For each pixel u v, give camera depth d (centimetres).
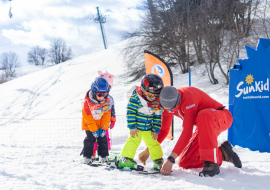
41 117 1448
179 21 1558
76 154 493
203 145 268
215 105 297
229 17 1369
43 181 217
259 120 448
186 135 272
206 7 1423
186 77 1509
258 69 453
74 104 1596
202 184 228
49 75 2694
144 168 317
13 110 1709
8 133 1080
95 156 414
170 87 262
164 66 495
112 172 276
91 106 348
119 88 1677
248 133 468
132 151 309
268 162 338
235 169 287
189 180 242
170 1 1616
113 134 764
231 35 1338
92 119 354
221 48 1434
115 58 2884
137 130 313
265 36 1281
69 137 819
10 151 470
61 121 1195
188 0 1498
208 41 1335
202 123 269
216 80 1327
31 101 1892
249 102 466
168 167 271
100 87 334
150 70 511
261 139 443
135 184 222
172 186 214
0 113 1667
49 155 441
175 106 264
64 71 2759
